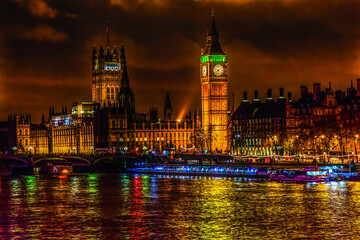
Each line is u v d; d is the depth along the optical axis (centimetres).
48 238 19188
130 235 19425
